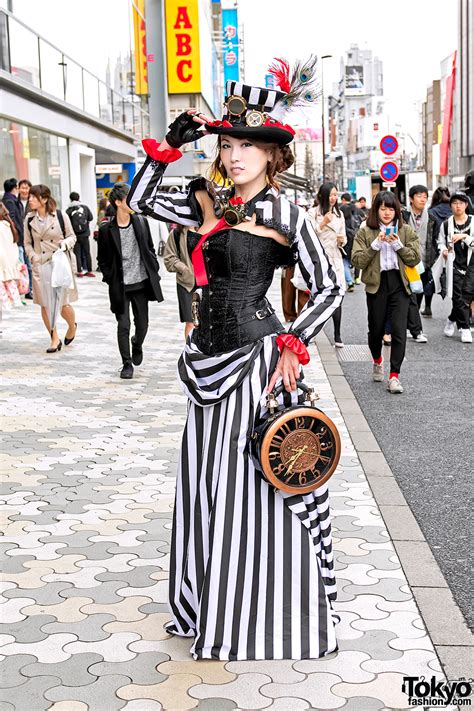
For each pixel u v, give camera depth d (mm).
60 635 3672
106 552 4562
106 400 8352
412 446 6801
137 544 4668
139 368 10070
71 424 7383
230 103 3484
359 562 4438
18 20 16969
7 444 6734
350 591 4090
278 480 3363
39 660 3467
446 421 7598
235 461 3445
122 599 4012
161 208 3670
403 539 4750
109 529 4891
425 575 4266
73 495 5488
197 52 51000
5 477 5879
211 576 3441
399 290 8781
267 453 3330
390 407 8211
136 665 3422
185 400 8328
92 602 3980
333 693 3209
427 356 11039
